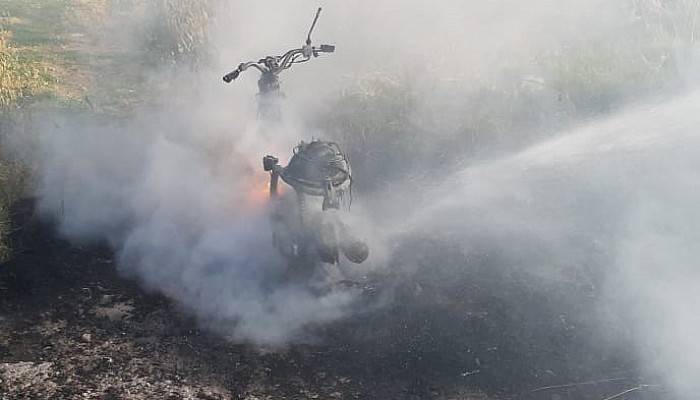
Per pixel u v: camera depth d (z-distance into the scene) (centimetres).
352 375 544
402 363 555
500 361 551
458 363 552
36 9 1772
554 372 535
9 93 1134
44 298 654
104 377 549
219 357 570
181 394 529
